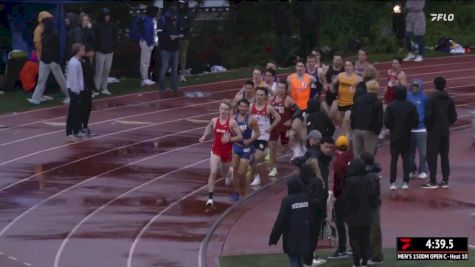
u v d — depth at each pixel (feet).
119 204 141.69
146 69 236.84
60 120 198.39
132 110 209.15
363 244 110.22
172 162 167.12
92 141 181.27
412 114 144.15
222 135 139.64
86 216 135.64
